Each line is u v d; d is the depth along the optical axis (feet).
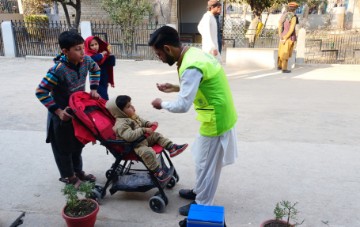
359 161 14.74
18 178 13.38
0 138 17.26
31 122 19.74
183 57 9.46
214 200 11.82
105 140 11.13
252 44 46.75
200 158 10.36
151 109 22.09
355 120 19.99
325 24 82.89
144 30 43.52
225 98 9.77
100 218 10.86
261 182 13.02
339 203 11.64
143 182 11.44
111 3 43.50
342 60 42.22
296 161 14.73
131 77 32.14
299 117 20.56
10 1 71.20
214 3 25.17
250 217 10.89
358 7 81.46
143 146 11.13
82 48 11.00
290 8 33.14
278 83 29.94
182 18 68.23
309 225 10.45
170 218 10.87
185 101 9.10
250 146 16.24
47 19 60.49
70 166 12.18
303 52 38.99
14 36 42.57
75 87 11.52
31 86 28.40
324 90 27.32
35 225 10.54
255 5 49.14
